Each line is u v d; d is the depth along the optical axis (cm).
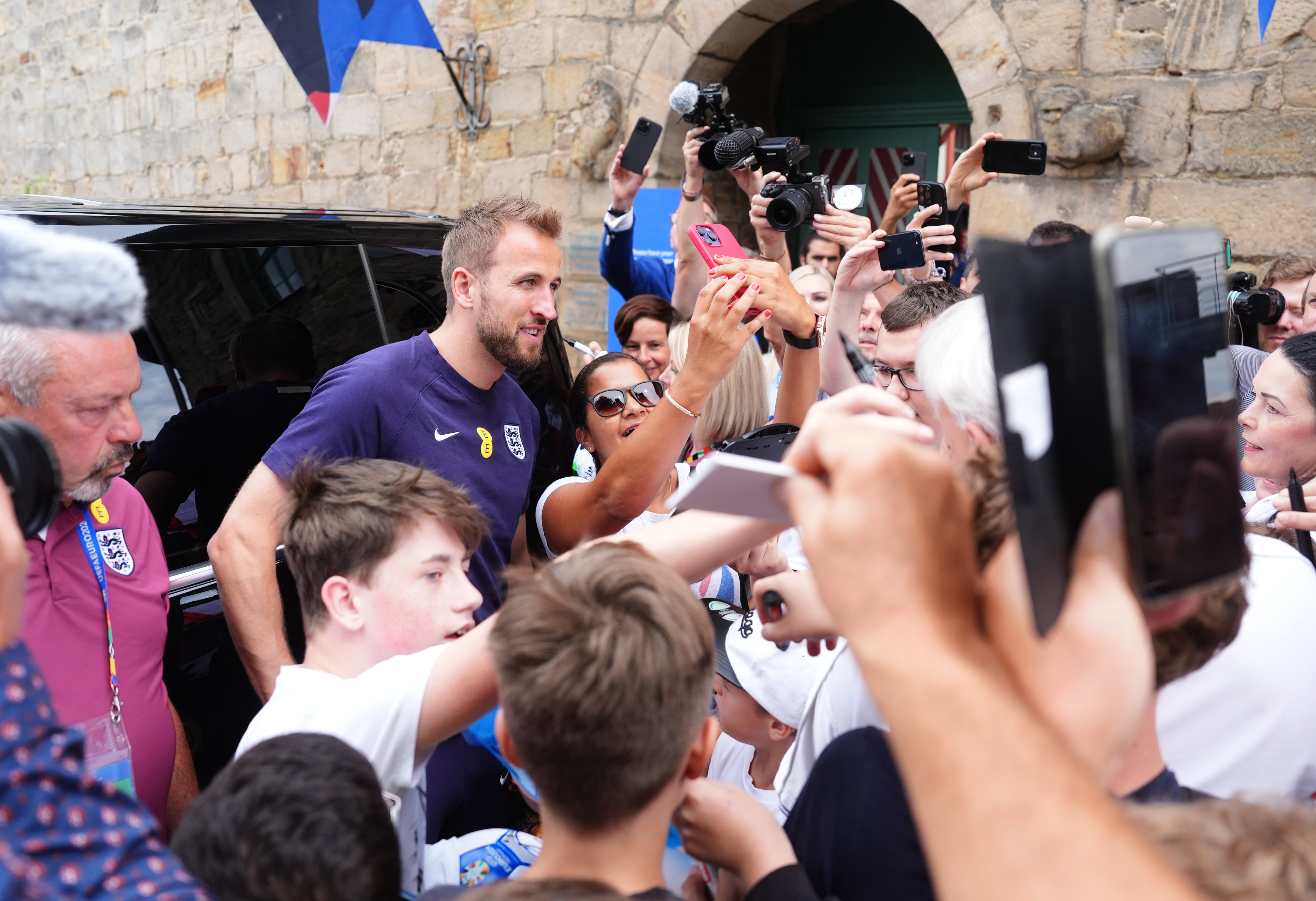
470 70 655
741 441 177
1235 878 67
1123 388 52
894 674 51
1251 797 79
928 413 209
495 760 199
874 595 53
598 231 609
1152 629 88
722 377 204
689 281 383
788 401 230
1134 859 45
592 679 95
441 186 684
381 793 108
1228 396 68
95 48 898
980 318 115
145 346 228
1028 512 53
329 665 150
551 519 233
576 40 604
